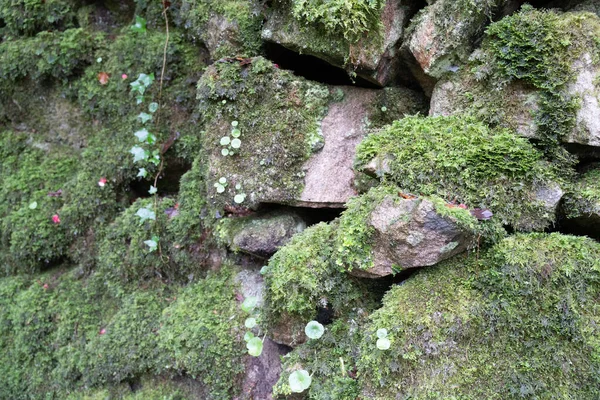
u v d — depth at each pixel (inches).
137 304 101.5
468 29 74.5
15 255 113.6
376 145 72.9
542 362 61.1
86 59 115.6
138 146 108.3
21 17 118.4
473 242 65.4
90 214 111.3
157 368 94.7
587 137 65.8
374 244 68.6
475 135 69.3
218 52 94.7
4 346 110.4
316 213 94.0
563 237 64.5
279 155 86.1
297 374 66.3
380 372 64.4
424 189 68.6
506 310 62.9
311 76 96.1
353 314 74.2
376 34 80.3
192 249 103.0
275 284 74.3
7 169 120.6
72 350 102.2
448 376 62.3
